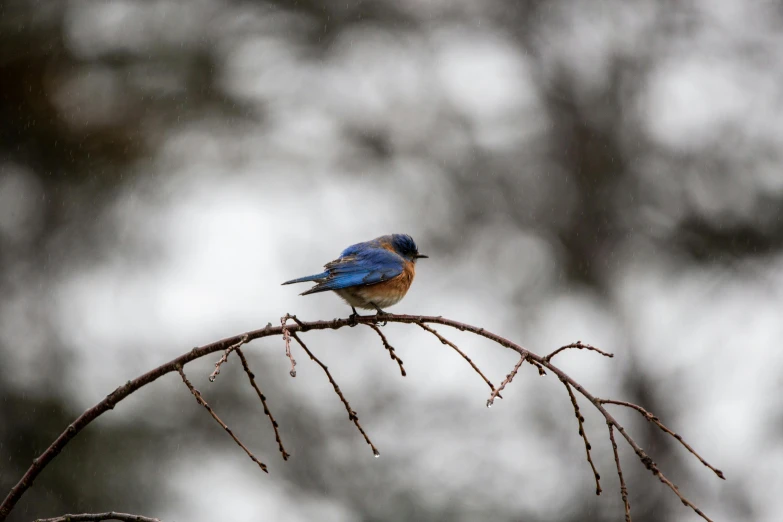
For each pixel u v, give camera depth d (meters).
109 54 17.47
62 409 14.69
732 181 19.45
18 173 16.70
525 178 20.50
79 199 16.75
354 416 5.14
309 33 20.58
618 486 17.61
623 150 20.56
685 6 20.11
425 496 16.03
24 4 16.97
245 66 19.09
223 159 18.97
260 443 15.88
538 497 16.83
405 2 21.06
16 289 16.17
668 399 18.92
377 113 20.52
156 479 14.45
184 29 18.69
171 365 5.20
